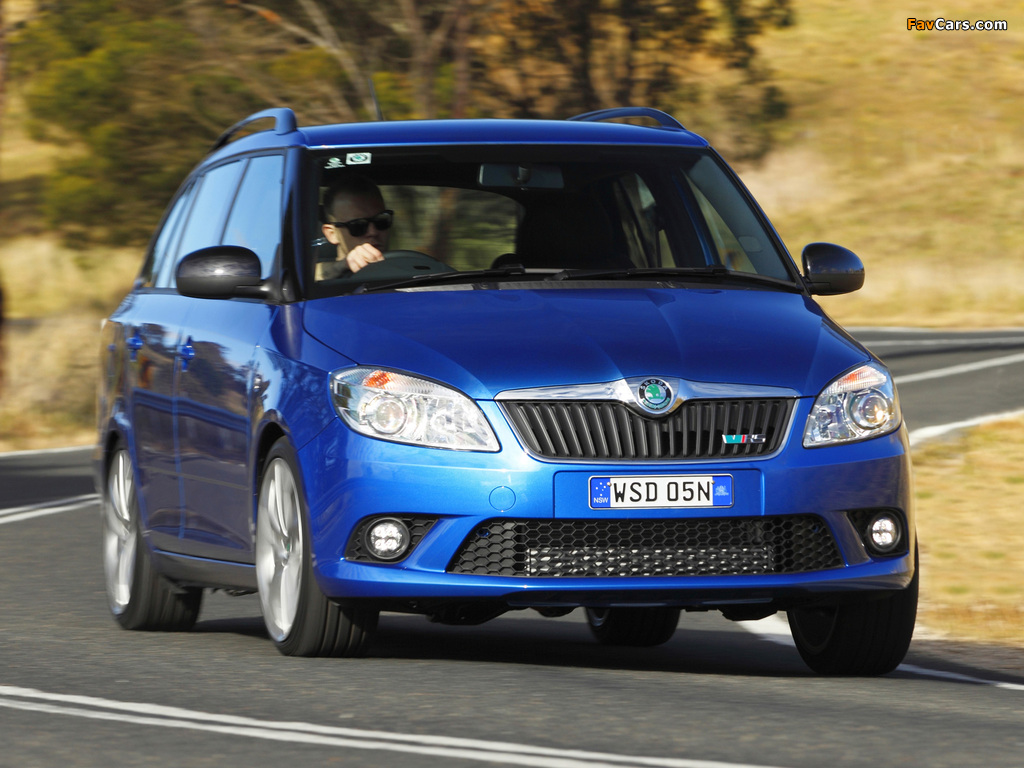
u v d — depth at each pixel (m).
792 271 20.59
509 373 16.92
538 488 16.55
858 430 17.45
